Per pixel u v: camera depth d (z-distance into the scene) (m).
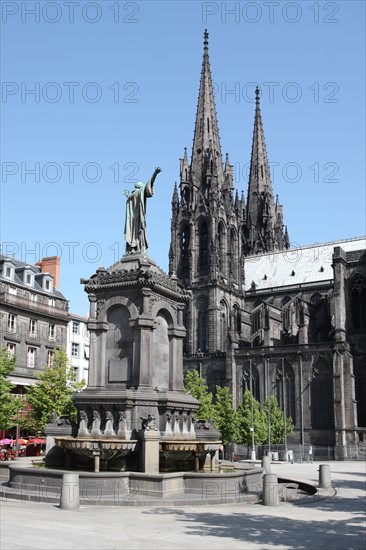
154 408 31.56
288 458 92.62
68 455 30.89
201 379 105.88
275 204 173.62
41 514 23.23
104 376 32.75
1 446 75.38
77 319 110.06
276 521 23.34
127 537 19.11
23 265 98.44
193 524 21.86
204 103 147.25
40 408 73.62
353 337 114.81
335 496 33.69
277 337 125.06
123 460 29.69
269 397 105.44
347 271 119.12
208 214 137.00
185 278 137.25
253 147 174.62
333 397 108.00
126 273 33.34
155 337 33.91
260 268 150.62
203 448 31.25
